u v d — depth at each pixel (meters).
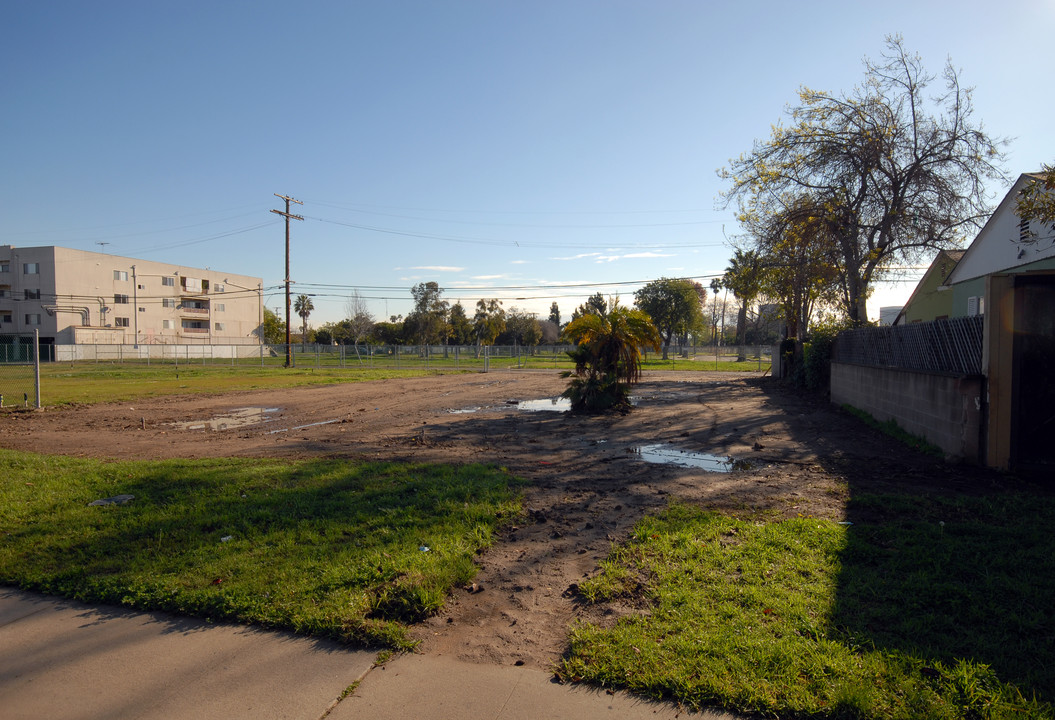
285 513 5.81
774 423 12.90
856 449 9.48
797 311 22.17
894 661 3.07
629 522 5.58
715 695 2.89
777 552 4.61
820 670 3.02
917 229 18.67
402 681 3.12
